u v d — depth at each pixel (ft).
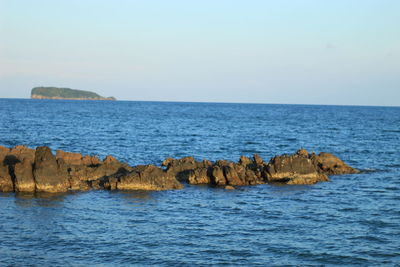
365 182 139.95
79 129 306.96
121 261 73.15
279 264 73.46
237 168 137.39
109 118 465.88
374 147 240.12
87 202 107.55
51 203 105.60
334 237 86.48
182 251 77.87
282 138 283.59
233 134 304.71
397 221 97.55
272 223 94.73
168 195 116.88
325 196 119.85
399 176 151.43
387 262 74.90
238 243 82.33
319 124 443.32
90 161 144.15
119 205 105.81
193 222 94.32
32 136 248.32
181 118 513.86
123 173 127.75
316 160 158.20
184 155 196.65
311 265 73.36
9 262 71.05
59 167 119.34
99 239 82.64
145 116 540.52
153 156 191.62
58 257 73.92
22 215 95.45
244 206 108.06
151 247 79.41
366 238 86.12
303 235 87.35
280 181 138.21
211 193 120.57
